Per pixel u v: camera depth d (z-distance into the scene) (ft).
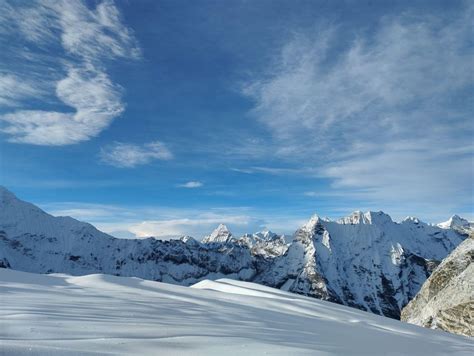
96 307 39.86
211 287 106.22
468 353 41.16
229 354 24.07
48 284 72.69
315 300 85.51
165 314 39.88
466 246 135.03
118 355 20.57
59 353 18.92
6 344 18.92
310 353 27.07
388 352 33.68
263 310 58.80
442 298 114.93
